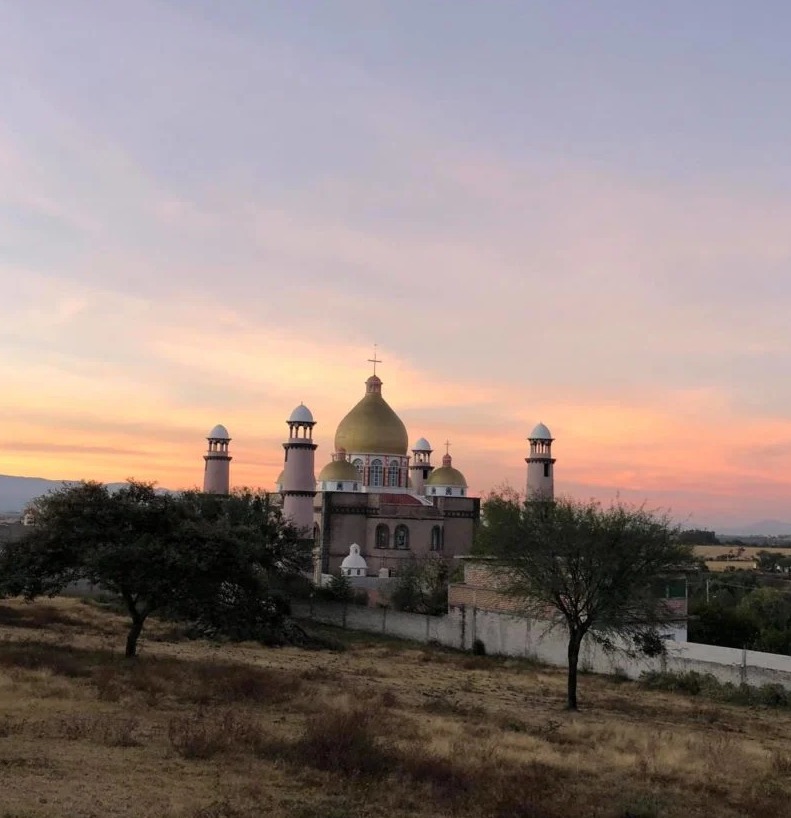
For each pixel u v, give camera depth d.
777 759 27.64
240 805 17.59
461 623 65.81
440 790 20.17
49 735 22.94
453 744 26.02
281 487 116.69
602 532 42.47
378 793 19.70
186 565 41.34
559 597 43.00
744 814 20.95
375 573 100.38
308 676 42.66
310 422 101.56
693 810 20.72
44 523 43.81
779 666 49.34
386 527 102.19
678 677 49.56
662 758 27.03
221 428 123.94
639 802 20.31
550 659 58.94
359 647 63.00
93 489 44.34
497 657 61.91
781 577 155.62
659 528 43.41
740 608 71.12
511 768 23.50
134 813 16.42
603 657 55.22
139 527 43.81
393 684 43.28
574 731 32.09
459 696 40.81
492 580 64.94
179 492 72.38
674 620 50.94
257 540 50.47
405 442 115.12
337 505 102.00
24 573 42.56
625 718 37.91
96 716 26.41
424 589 80.88
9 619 57.47
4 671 33.50
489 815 18.73
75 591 82.75
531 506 47.97
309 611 78.94
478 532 80.31
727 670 48.59
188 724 25.28
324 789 19.53
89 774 19.14
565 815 18.97
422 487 124.69
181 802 17.48
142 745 22.67
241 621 44.69
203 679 36.00
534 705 40.12
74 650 43.44
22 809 16.00
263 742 23.47
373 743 23.91
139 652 47.16
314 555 86.00
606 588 42.03
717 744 30.41
